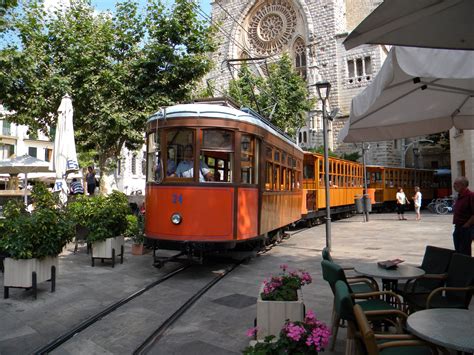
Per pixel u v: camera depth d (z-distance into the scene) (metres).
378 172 31.81
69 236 8.08
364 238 16.31
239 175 9.45
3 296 7.55
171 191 9.13
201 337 5.64
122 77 16.20
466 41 3.52
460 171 25.89
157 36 16.02
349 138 7.88
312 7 46.22
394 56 4.34
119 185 49.03
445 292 5.57
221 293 7.93
